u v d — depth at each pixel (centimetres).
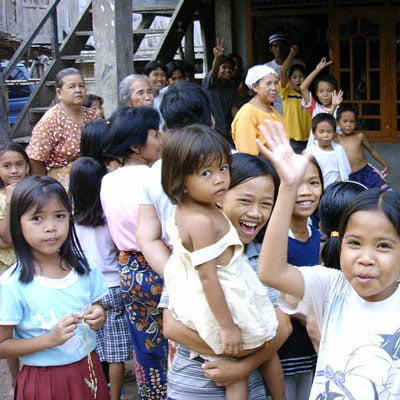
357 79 759
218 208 231
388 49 740
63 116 493
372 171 592
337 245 252
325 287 201
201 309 224
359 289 183
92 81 767
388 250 179
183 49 996
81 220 345
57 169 497
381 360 182
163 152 224
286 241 193
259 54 796
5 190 381
